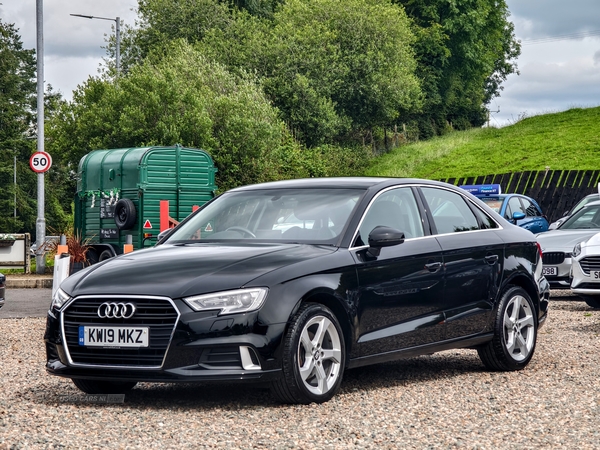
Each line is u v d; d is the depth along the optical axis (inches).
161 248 273.0
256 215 280.8
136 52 2175.2
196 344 226.8
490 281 301.0
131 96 1226.6
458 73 2864.2
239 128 1238.9
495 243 308.3
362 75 2202.3
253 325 229.1
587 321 459.5
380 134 2566.4
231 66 1982.0
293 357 234.1
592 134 2229.3
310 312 238.8
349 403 243.9
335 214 269.7
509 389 268.2
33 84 3309.5
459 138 2469.2
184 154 733.3
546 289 328.5
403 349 268.1
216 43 2005.4
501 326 302.2
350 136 2383.1
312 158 1694.1
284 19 2207.2
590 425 216.2
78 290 243.8
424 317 276.1
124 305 233.9
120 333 234.2
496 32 2999.5
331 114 2039.9
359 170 2140.7
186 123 1192.8
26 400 254.4
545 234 630.5
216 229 280.8
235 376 227.1
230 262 242.8
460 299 289.1
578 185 1064.8
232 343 227.5
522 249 320.8
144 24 2174.0
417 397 254.1
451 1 2691.9
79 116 1402.6
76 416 228.1
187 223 293.6
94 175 775.1
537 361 326.3
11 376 300.2
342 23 2207.2
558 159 2032.5
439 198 302.0
